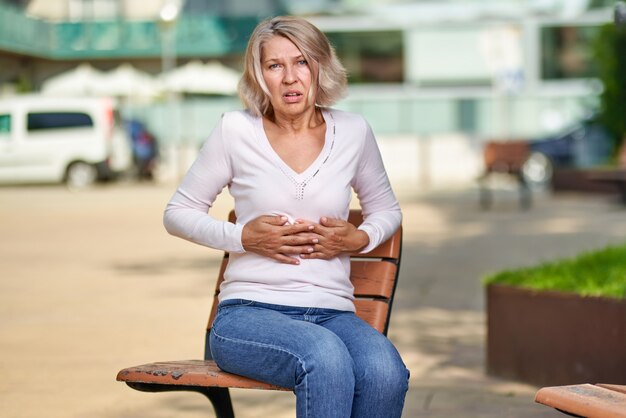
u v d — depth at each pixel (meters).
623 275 6.37
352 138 4.42
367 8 36.25
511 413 5.86
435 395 6.31
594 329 6.02
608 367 5.94
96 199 25.08
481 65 35.94
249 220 4.35
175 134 36.12
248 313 4.13
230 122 4.40
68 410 6.06
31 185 31.17
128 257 13.83
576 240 14.66
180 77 35.41
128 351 7.73
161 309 9.62
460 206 21.55
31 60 40.03
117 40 39.19
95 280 11.70
